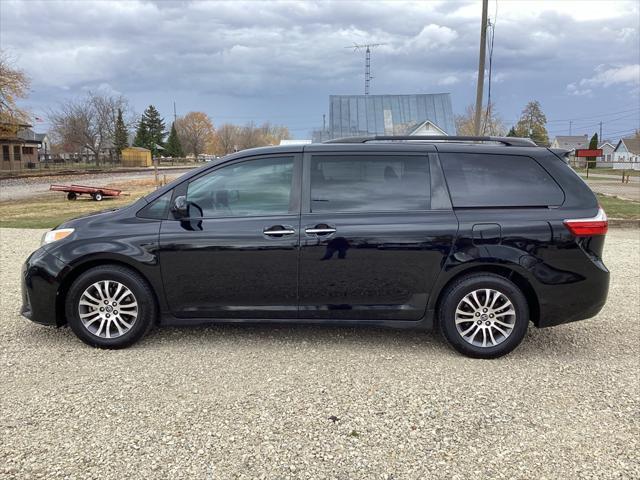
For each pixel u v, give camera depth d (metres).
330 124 38.12
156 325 4.71
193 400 3.57
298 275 4.38
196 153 112.81
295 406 3.51
